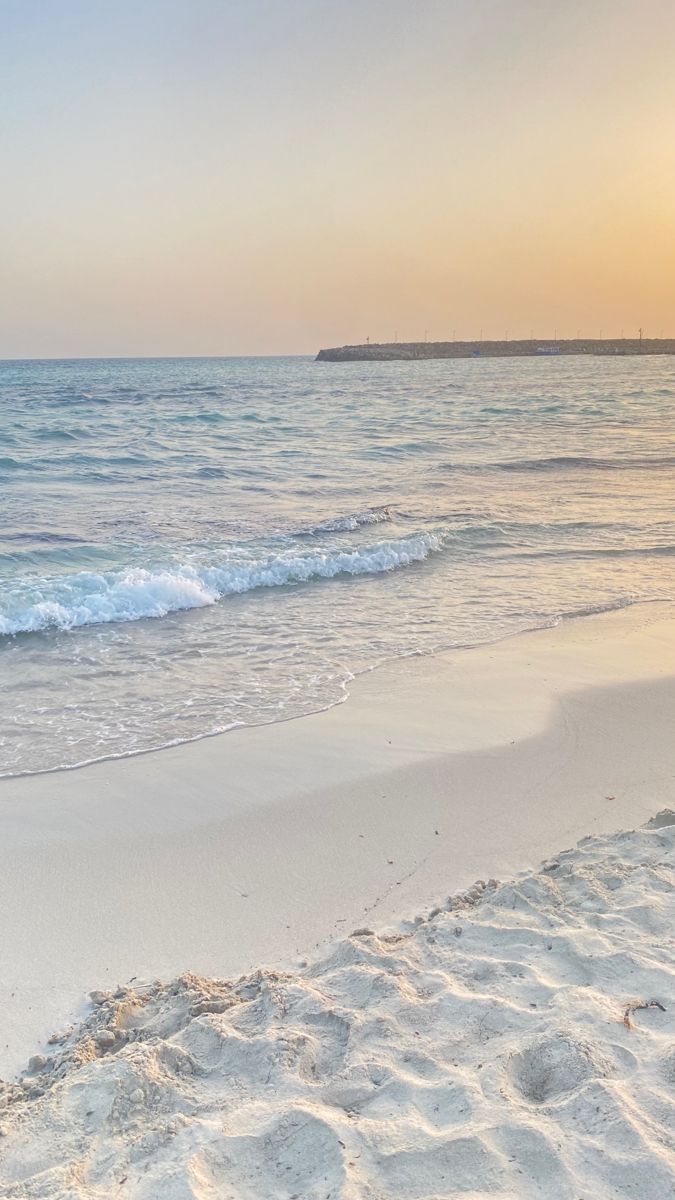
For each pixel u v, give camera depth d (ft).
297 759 19.58
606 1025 9.59
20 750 19.86
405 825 16.60
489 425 97.71
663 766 19.25
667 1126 8.01
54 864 15.08
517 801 17.57
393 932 12.82
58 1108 8.58
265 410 113.50
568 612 32.35
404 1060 9.30
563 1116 8.21
